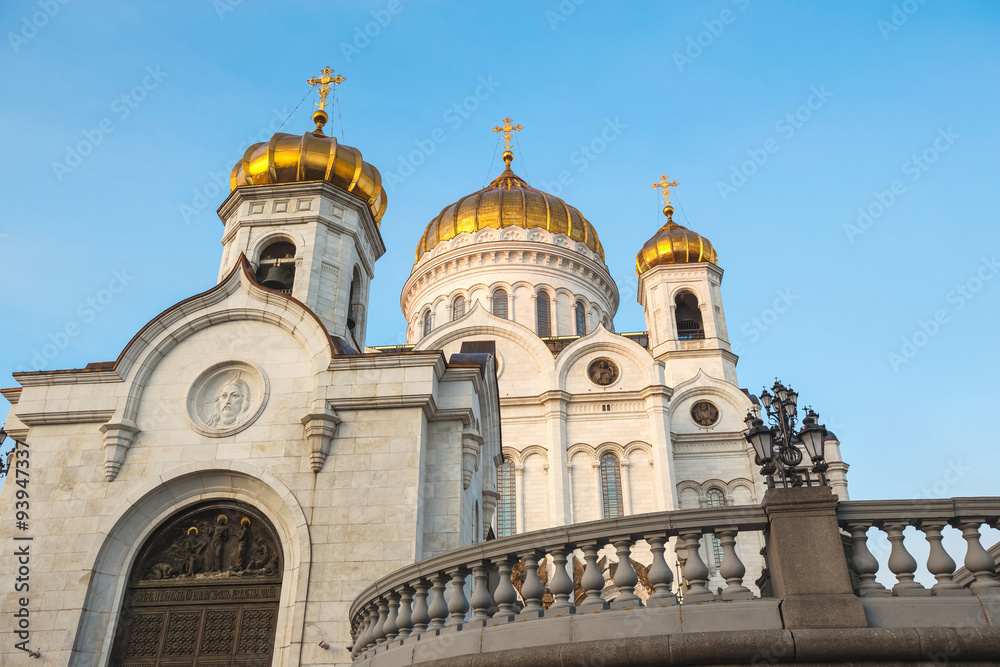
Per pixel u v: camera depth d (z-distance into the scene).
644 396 45.88
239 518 19.28
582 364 47.81
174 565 18.81
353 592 17.50
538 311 56.22
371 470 19.05
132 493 19.06
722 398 48.50
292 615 17.30
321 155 26.16
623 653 9.41
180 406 20.25
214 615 18.08
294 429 19.75
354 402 19.80
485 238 58.50
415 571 12.22
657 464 43.53
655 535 10.57
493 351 25.95
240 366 20.88
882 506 10.02
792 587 9.61
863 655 8.90
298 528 18.34
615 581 10.50
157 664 17.61
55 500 19.11
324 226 25.08
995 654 8.71
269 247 25.27
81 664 17.34
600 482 44.19
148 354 20.83
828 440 48.91
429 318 59.03
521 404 46.59
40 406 20.22
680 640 9.30
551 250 57.59
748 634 9.17
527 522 43.44
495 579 21.33
